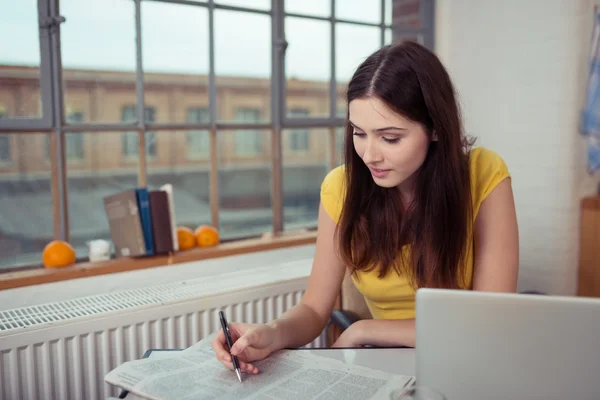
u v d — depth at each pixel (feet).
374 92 3.03
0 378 4.10
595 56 6.56
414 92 3.06
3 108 76.69
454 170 3.40
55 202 5.66
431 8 7.67
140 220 5.52
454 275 3.62
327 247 3.92
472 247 3.73
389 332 3.53
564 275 6.71
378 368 2.89
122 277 5.42
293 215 84.12
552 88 6.55
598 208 6.47
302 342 3.55
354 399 2.47
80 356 4.42
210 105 6.48
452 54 7.56
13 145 92.99
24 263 5.37
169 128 6.25
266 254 6.32
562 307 2.07
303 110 89.97
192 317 4.94
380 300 4.06
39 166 94.48
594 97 6.62
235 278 5.53
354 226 3.73
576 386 2.09
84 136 94.48
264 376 2.75
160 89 90.27
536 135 6.77
